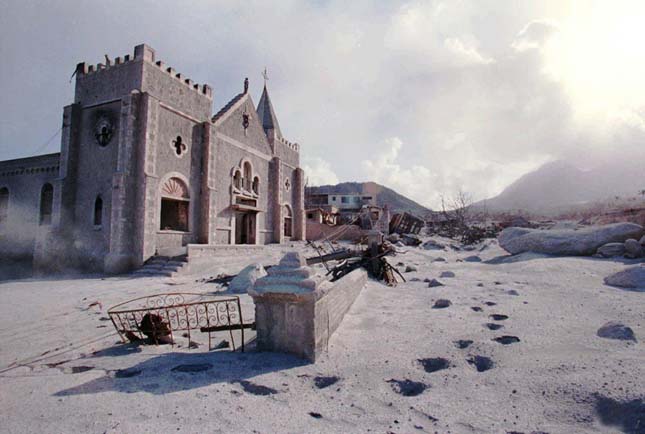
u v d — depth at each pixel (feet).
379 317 22.16
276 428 9.57
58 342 19.33
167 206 70.69
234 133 86.22
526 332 17.54
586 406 10.01
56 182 62.69
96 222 60.85
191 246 54.75
